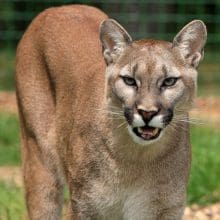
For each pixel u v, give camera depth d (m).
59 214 12.15
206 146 18.12
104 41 10.76
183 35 10.62
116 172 10.79
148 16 30.42
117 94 10.45
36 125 12.23
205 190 15.34
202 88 28.02
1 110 22.31
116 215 11.09
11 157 18.38
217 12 31.23
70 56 12.01
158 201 10.90
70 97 11.73
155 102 10.14
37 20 12.80
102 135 10.77
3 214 13.89
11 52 31.55
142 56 10.36
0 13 32.56
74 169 11.10
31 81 12.45
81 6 12.98
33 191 12.12
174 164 10.85
